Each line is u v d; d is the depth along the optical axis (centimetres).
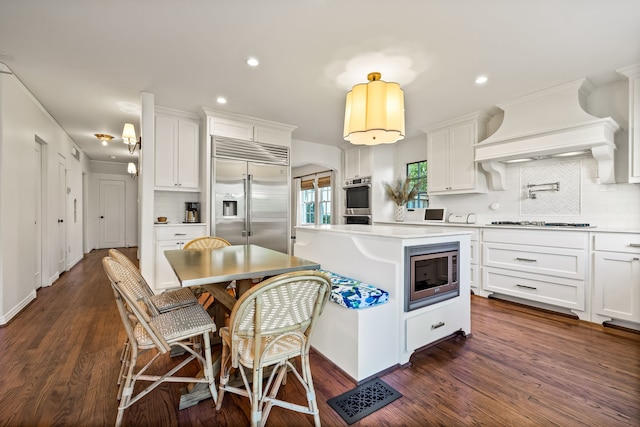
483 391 171
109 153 678
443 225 407
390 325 194
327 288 134
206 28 215
